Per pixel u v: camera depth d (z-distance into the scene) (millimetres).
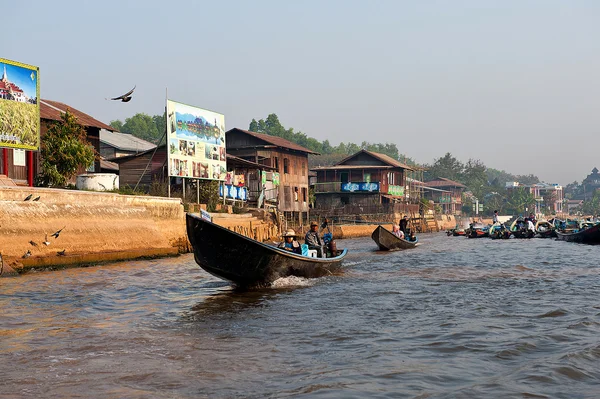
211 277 17859
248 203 45531
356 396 6504
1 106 22703
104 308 12523
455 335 9430
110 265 21672
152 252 24656
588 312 11375
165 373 7543
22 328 10391
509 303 12594
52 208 20531
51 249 19938
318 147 150250
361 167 63906
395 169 69562
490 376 7199
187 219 14023
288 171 53781
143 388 6941
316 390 6742
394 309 12008
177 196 34562
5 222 18688
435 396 6473
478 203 119125
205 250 14242
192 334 9906
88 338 9602
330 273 18312
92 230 21953
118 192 27891
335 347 8852
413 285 15789
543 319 10727
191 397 6617
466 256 26516
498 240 43344
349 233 51688
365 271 19734
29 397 6621
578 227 48438
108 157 49281
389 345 8883
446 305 12422
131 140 54562
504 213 126750
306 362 8023
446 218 82688
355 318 11086
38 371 7656
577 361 7688
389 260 24406
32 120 24031
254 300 13508
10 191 19250
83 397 6617
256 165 44062
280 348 8859
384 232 30156
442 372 7387
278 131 148625
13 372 7613
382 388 6781
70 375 7469
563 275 18031
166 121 31188
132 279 17406
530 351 8391
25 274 18453
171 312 12055
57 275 18312
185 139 32812
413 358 8102
